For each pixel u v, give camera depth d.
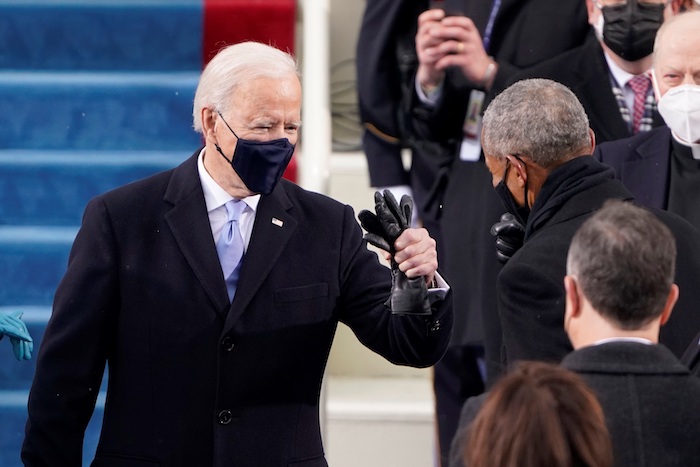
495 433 6.53
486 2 14.20
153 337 9.81
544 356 9.34
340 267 10.27
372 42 14.77
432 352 9.89
